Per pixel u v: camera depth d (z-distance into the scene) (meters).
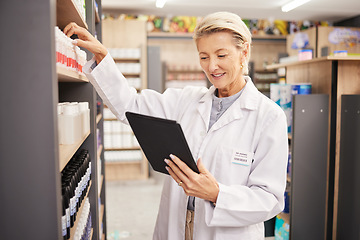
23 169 0.85
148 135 1.19
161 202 1.62
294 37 7.30
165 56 7.66
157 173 6.71
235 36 1.26
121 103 1.67
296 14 7.07
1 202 0.85
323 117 2.89
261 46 7.98
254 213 1.27
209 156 1.44
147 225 3.99
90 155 2.04
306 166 2.88
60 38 1.19
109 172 6.25
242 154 1.38
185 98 1.70
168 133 1.08
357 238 2.79
